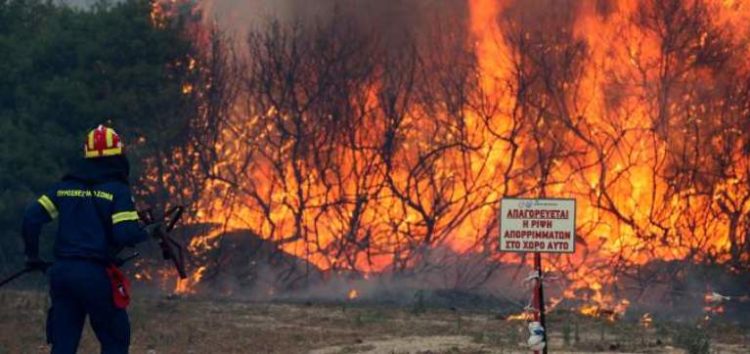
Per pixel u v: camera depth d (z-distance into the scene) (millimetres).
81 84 35531
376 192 36125
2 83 37000
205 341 21125
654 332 23609
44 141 34938
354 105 37594
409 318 25953
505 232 14891
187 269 35469
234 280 35531
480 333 22281
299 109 37594
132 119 36062
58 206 12461
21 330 21516
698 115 36469
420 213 36469
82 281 12188
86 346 19578
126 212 12359
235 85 37719
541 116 37281
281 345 20734
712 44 37125
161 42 37031
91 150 12570
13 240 34500
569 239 14836
